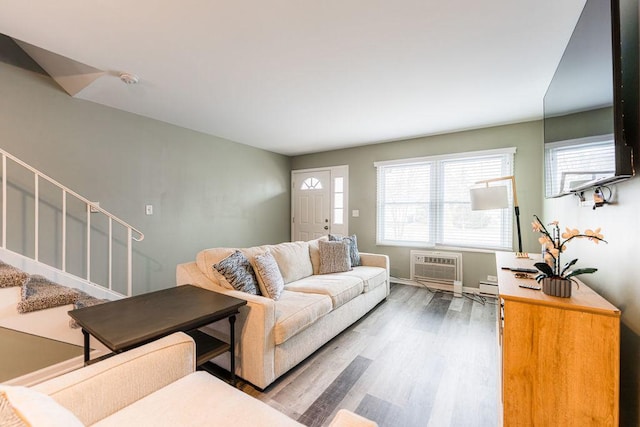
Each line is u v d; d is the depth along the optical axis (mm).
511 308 1296
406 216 4500
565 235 1386
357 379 1938
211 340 1858
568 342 1193
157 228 3561
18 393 682
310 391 1811
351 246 3684
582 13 1452
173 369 1149
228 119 3514
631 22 1099
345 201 5105
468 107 3104
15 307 1843
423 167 4348
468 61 2160
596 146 1278
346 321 2686
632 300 1093
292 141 4633
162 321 1423
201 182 4094
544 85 2557
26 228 2553
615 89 1069
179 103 3002
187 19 1663
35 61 2586
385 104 3014
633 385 1094
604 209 1356
